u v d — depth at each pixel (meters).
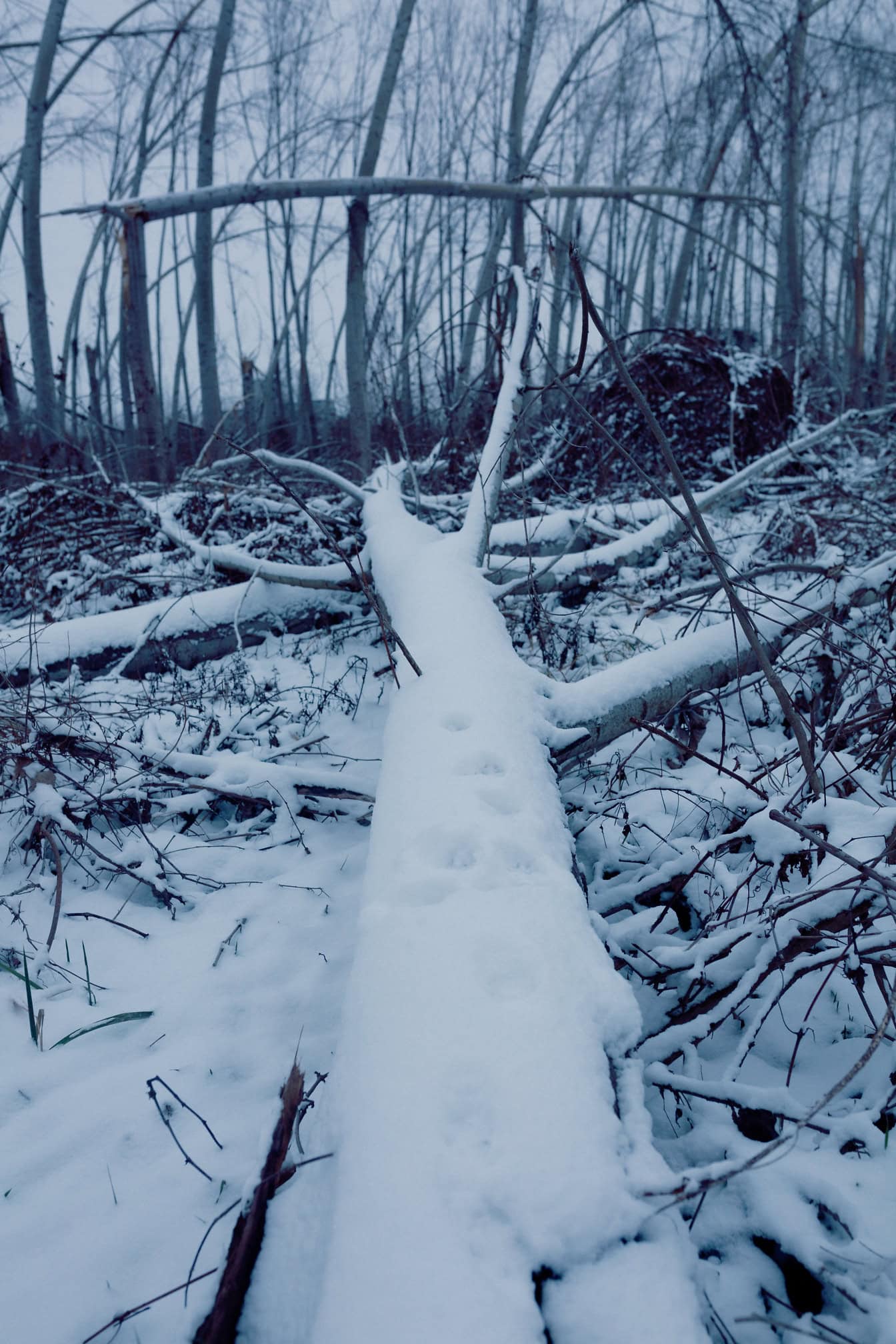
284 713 4.04
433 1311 1.04
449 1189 1.18
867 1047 1.93
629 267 23.72
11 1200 1.65
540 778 2.28
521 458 4.26
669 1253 1.17
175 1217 1.59
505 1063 1.35
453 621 3.06
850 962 1.85
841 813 2.13
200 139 10.92
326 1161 1.39
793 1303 1.35
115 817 3.34
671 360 7.87
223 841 3.21
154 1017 2.21
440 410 9.16
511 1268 1.09
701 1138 1.60
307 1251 1.32
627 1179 1.22
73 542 6.35
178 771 3.40
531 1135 1.24
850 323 23.77
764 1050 1.99
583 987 1.55
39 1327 1.39
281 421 16.22
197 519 6.30
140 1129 1.82
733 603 2.10
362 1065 1.44
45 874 2.98
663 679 3.13
